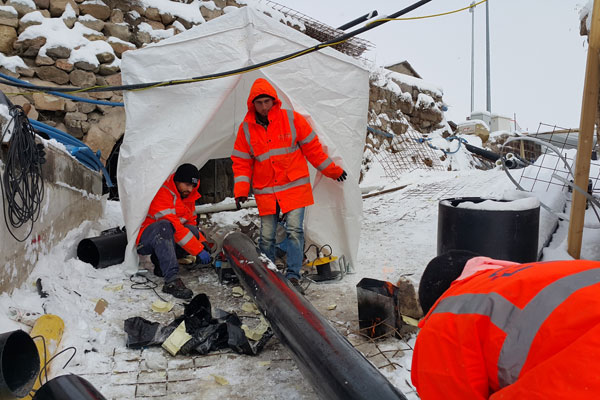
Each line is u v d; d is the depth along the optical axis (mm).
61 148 4387
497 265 1280
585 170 3566
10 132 2881
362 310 3055
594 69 3303
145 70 4336
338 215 4680
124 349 2893
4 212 2773
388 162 12430
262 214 4102
